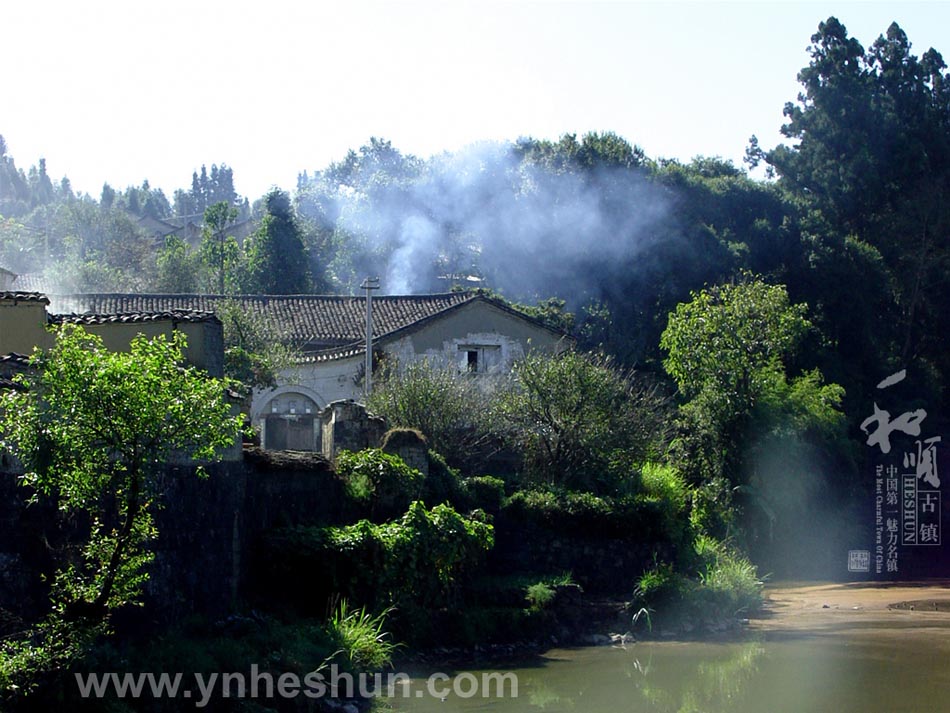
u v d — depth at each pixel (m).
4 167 153.88
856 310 53.09
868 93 59.59
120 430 13.91
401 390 30.97
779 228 55.06
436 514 23.31
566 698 18.64
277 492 22.08
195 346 22.36
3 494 14.48
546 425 30.56
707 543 29.39
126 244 72.69
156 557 16.89
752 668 21.06
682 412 37.97
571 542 27.28
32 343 21.39
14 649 13.06
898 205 58.69
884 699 18.47
